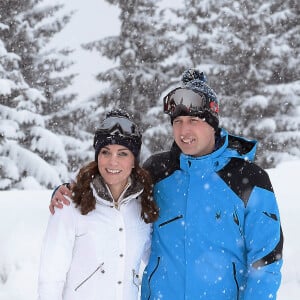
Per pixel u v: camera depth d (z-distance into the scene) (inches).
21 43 847.7
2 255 231.9
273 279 115.0
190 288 118.2
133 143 117.9
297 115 890.7
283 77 928.9
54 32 913.5
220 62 953.5
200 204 118.3
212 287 117.6
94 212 116.1
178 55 909.2
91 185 115.3
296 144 881.5
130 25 833.5
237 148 123.1
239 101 900.6
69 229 114.7
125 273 118.0
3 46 722.2
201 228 117.8
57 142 740.0
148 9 847.7
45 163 713.0
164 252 122.4
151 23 840.9
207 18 950.4
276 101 896.3
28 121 712.4
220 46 935.7
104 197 116.0
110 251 115.9
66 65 909.2
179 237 120.0
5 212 280.4
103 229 115.6
